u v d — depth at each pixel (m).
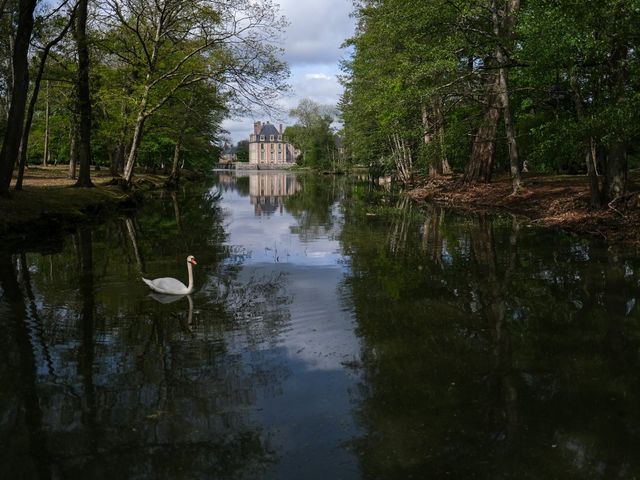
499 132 32.50
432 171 44.12
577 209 18.88
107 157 54.62
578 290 9.98
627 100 13.98
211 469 4.58
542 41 14.66
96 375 6.44
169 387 6.12
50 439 5.06
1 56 25.20
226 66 26.95
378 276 11.55
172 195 38.59
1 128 27.11
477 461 4.64
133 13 27.47
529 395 5.86
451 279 11.08
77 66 26.56
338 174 100.62
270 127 190.50
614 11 12.63
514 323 8.25
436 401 5.76
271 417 5.43
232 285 10.80
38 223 17.53
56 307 9.14
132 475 4.52
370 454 4.75
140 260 13.41
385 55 30.80
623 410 5.52
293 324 8.30
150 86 28.53
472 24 22.69
